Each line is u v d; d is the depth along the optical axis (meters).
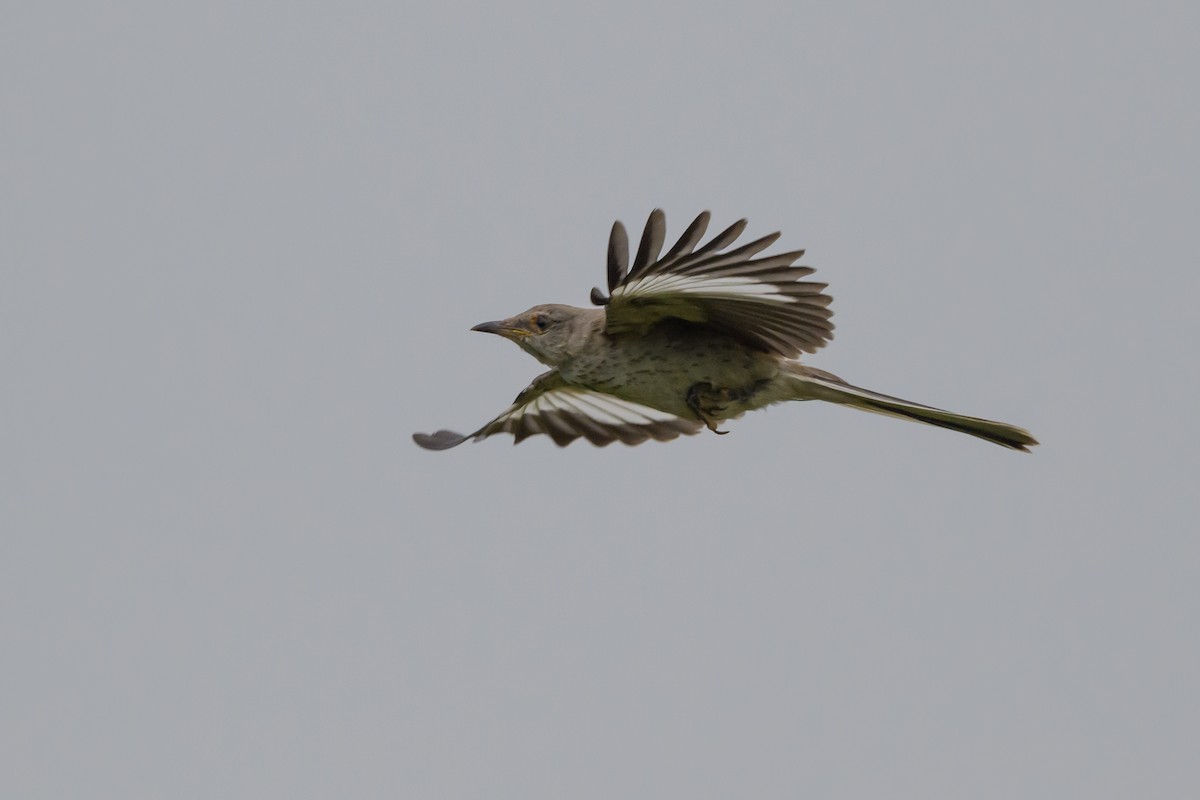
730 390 13.38
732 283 11.95
